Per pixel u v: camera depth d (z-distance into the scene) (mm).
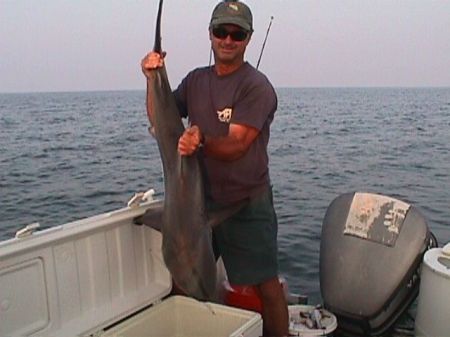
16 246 2193
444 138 22359
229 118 2355
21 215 9008
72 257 2469
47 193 10930
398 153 17000
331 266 3031
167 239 2020
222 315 2566
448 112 47281
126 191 10984
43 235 2322
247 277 2621
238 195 2479
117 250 2688
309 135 23578
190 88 2518
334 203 3236
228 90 2359
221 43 2314
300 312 2961
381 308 2846
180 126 2047
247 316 2496
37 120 38625
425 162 14773
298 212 7918
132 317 2525
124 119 39312
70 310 2469
